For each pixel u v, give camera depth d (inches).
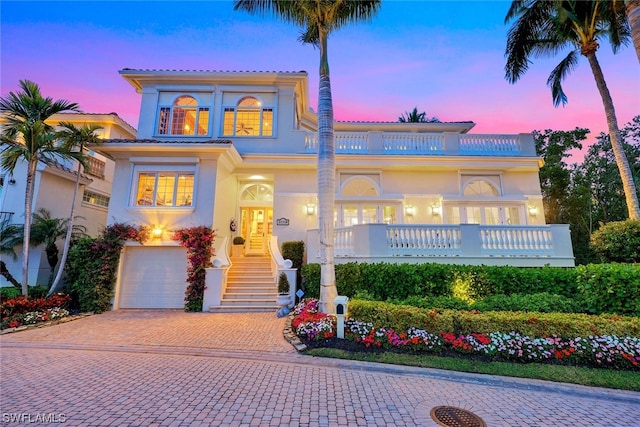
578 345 229.0
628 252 361.4
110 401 171.6
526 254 420.8
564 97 607.5
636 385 200.7
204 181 501.4
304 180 588.1
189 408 163.8
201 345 282.4
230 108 617.6
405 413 162.1
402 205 577.9
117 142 478.3
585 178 818.2
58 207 552.4
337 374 218.1
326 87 359.3
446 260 415.8
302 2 352.8
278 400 174.6
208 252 466.3
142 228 476.1
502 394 190.9
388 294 374.6
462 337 248.4
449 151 592.7
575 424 154.1
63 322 376.5
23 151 418.6
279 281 430.9
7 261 489.4
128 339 302.7
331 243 333.4
